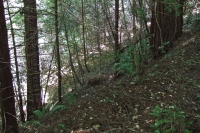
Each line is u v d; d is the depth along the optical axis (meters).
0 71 2.62
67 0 5.62
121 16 8.41
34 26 4.35
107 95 3.88
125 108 3.29
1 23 2.55
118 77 5.89
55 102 6.70
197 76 3.82
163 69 4.57
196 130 2.35
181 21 6.82
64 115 3.57
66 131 2.85
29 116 5.23
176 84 3.73
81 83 8.27
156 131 2.34
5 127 2.72
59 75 5.53
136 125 2.72
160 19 5.66
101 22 7.83
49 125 3.22
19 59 5.22
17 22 5.62
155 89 3.70
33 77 4.95
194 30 6.81
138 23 3.92
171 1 2.73
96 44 8.18
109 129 2.72
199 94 3.21
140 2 4.79
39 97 5.26
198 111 2.79
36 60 4.93
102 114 3.19
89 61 10.70
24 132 3.15
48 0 6.16
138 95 3.60
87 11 7.55
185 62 4.55
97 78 7.26
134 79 4.30
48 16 5.55
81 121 3.08
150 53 6.06
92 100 3.88
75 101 4.71
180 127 2.34
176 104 3.07
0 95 2.61
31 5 3.98
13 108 2.85
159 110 2.51
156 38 5.85
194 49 5.16
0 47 2.59
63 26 5.93
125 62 4.68
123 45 7.32
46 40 6.54
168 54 5.64
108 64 8.88
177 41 6.61
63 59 9.38
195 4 5.82
